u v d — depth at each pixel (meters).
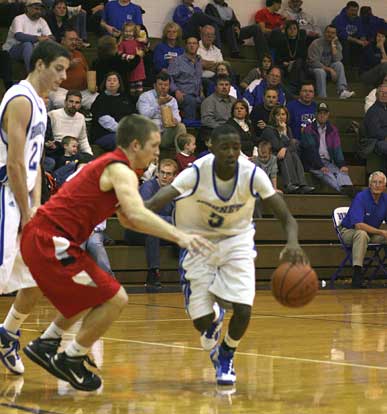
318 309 16.28
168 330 12.84
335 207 23.66
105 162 7.71
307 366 9.62
